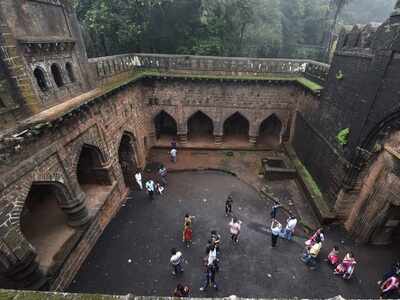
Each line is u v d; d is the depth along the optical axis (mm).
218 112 17125
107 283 9109
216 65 15773
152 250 10438
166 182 14977
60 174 8625
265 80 15656
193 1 17828
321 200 12148
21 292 2898
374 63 9062
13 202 6773
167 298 2879
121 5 16469
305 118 14938
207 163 16812
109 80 12641
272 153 18016
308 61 15477
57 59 9188
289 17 32719
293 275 9414
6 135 6754
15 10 7383
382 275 9359
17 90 7527
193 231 11398
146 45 19406
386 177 9133
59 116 8086
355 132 9992
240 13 20250
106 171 11781
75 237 9477
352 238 10820
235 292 8859
